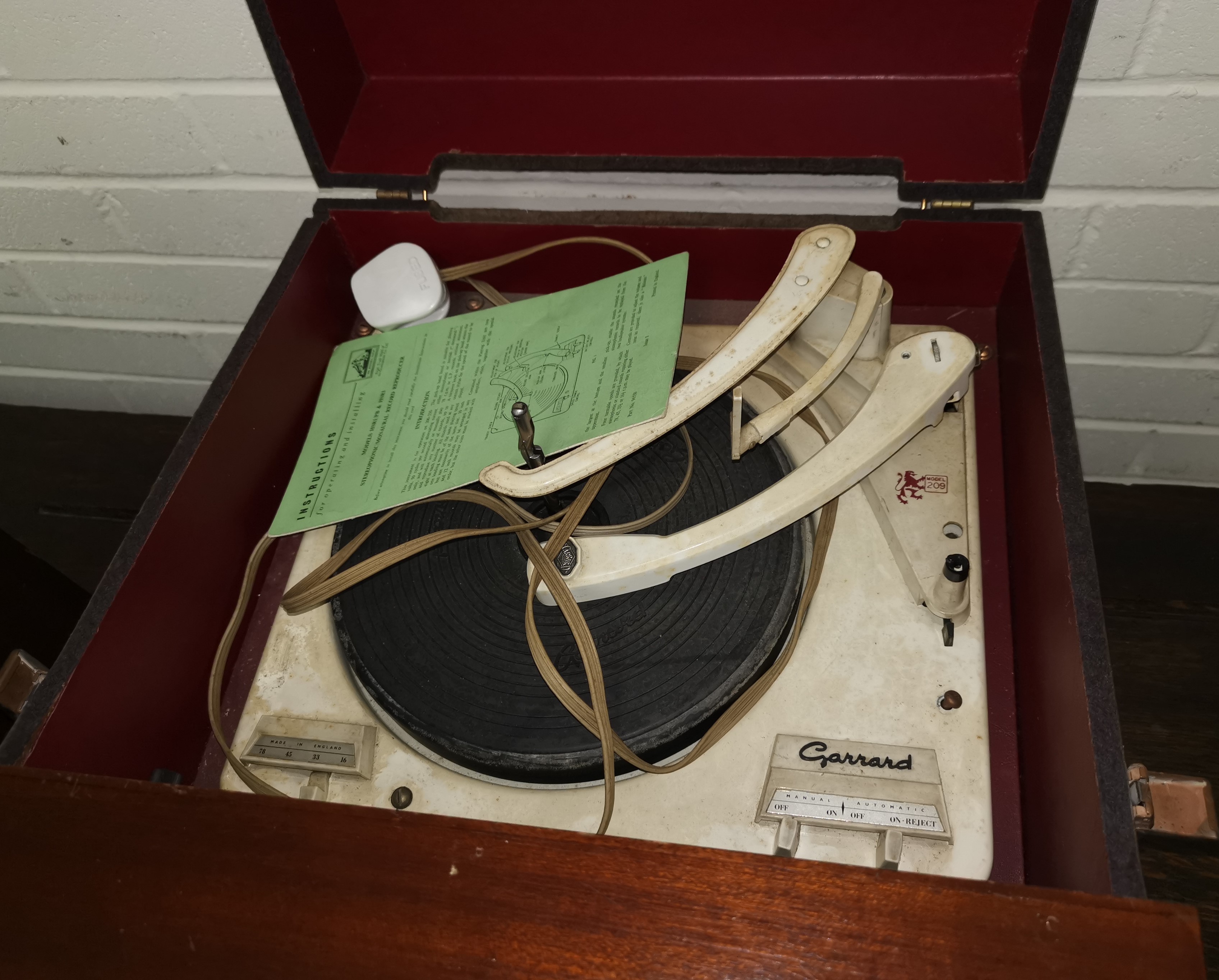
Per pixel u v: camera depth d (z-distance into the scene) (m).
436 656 0.70
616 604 0.71
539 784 0.67
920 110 0.88
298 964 0.45
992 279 0.87
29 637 1.23
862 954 0.43
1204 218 0.99
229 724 0.75
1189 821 0.63
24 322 1.45
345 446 0.83
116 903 0.47
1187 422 1.27
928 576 0.71
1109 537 1.36
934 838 0.62
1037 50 0.81
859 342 0.72
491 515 0.77
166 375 1.53
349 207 0.92
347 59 0.94
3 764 0.58
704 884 0.45
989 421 0.83
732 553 0.72
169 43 1.00
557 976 0.43
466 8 0.90
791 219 0.86
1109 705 0.55
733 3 0.87
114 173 1.17
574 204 0.99
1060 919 0.43
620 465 0.79
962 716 0.66
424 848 0.47
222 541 0.77
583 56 0.94
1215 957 1.04
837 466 0.70
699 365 0.83
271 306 0.83
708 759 0.66
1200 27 0.82
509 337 0.85
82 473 1.58
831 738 0.66
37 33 1.01
